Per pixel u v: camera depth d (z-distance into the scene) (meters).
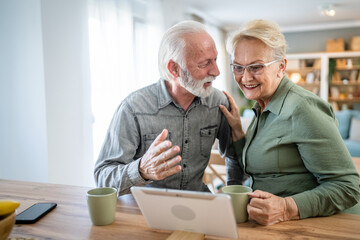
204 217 0.78
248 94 1.24
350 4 4.96
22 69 2.49
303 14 5.63
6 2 2.50
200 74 1.29
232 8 5.02
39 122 2.47
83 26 2.74
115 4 3.21
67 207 1.08
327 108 1.14
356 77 6.89
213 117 1.51
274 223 0.93
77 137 2.71
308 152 1.10
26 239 0.80
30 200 1.15
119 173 1.17
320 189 1.02
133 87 3.56
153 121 1.42
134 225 0.93
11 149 2.63
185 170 1.46
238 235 0.81
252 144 1.28
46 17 2.41
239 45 1.20
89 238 0.85
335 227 0.90
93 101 3.02
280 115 1.18
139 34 3.86
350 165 1.07
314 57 6.85
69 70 2.62
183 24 1.32
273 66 1.19
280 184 1.21
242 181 1.59
